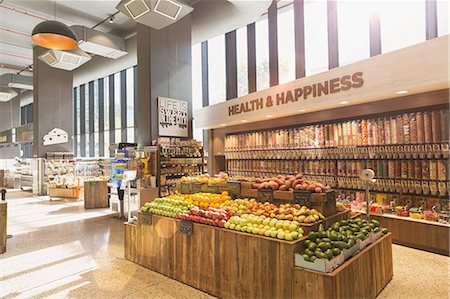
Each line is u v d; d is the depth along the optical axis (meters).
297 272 2.65
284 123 6.67
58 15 9.73
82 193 11.28
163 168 7.14
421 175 4.81
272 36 8.13
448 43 3.89
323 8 7.15
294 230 2.89
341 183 5.79
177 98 8.18
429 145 4.66
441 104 4.52
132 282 3.62
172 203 4.08
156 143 7.33
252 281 2.96
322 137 6.00
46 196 12.36
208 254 3.33
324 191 3.55
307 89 5.66
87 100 15.20
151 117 7.57
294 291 2.67
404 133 4.93
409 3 5.74
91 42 9.63
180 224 3.60
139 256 4.20
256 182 4.12
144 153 7.29
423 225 4.52
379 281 3.23
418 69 4.18
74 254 4.71
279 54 8.08
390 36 5.98
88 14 9.70
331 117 5.86
